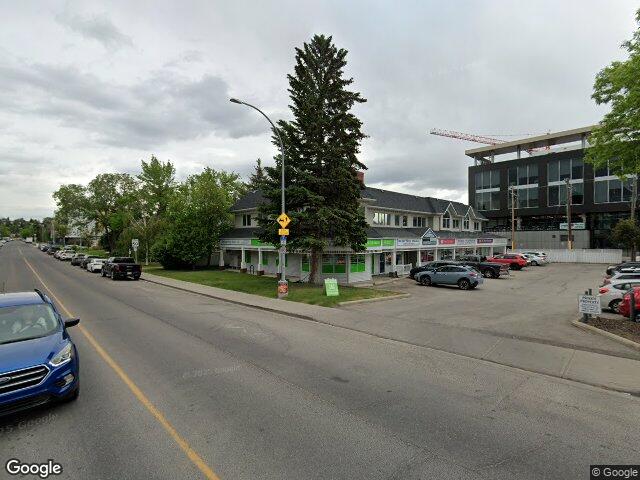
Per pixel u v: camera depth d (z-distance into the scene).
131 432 5.12
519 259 37.34
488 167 65.31
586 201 54.81
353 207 22.72
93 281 27.64
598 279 29.28
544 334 11.16
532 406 6.22
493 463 4.50
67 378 5.73
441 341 10.48
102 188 65.06
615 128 13.73
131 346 9.59
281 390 6.71
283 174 18.75
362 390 6.79
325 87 21.47
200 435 5.05
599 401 6.48
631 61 12.63
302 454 4.61
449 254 39.97
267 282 24.69
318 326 12.52
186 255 35.19
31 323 6.53
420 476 4.19
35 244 143.12
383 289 22.86
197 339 10.41
